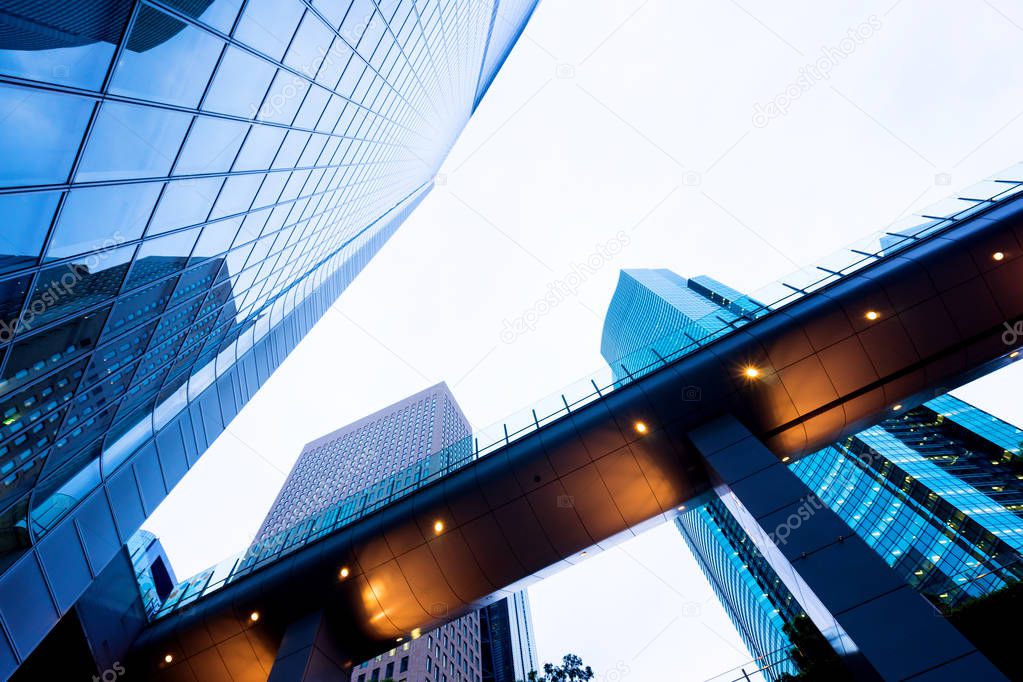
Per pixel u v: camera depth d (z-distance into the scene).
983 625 15.22
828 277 19.62
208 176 13.03
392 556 19.38
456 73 44.31
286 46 14.12
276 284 24.95
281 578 20.06
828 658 18.44
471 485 19.23
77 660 18.23
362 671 62.38
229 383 24.62
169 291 14.18
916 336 17.50
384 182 39.94
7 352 9.15
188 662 19.83
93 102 8.54
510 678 110.94
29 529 12.38
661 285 196.25
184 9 9.86
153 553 24.72
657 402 18.48
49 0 7.27
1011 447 101.50
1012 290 17.05
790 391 17.98
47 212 8.39
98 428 14.21
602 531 19.00
